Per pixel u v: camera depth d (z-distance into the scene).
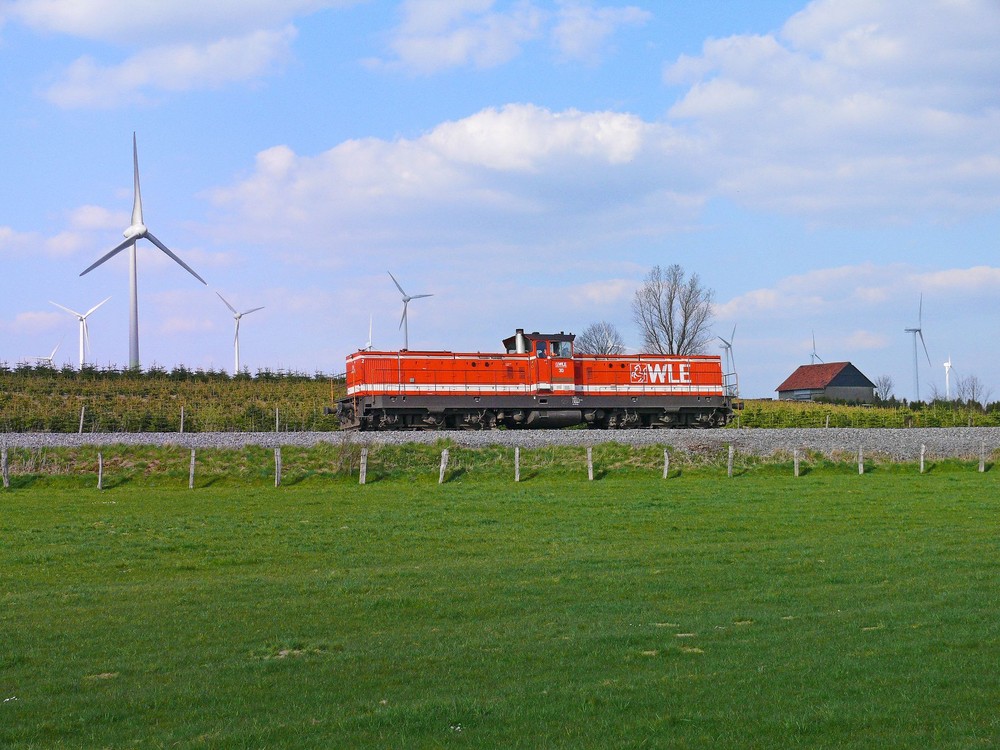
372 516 31.02
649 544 26.09
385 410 46.94
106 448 40.69
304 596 19.45
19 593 20.28
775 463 45.44
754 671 13.01
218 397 69.69
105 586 20.94
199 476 39.03
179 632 16.44
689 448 45.28
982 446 46.41
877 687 12.06
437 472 40.47
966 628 15.23
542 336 49.72
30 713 12.10
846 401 100.25
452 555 24.77
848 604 17.73
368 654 14.62
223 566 23.58
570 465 42.38
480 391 48.28
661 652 14.29
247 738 10.79
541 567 22.50
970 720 10.70
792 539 26.77
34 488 37.25
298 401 69.38
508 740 10.51
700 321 91.94
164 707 12.25
